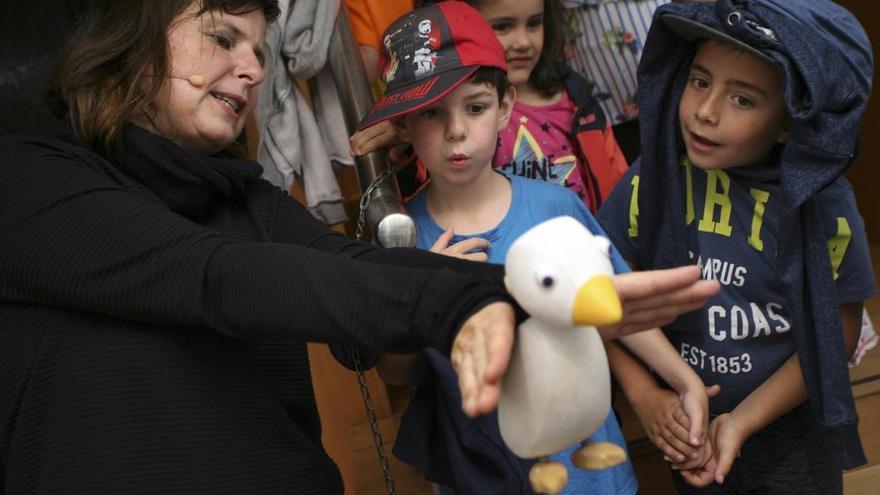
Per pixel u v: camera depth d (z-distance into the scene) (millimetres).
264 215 1129
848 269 1340
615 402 1983
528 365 692
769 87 1254
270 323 822
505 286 754
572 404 692
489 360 640
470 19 1425
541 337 689
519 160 1776
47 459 951
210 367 997
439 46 1380
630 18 1923
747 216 1357
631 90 1946
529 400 695
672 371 1365
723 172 1375
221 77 1089
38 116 1591
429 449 1265
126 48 1056
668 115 1365
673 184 1370
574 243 660
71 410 954
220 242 895
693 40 1314
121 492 941
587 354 701
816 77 1170
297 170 1679
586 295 632
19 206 966
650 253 1425
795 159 1228
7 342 986
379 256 1021
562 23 1875
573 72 1881
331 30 1575
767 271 1351
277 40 1596
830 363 1281
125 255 901
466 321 702
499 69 1409
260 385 1037
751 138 1290
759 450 1450
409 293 745
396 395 2494
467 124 1379
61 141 1052
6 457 990
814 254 1274
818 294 1279
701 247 1389
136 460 950
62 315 979
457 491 1226
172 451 961
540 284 648
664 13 1301
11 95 1576
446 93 1320
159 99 1073
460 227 1444
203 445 976
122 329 973
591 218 1459
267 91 1603
